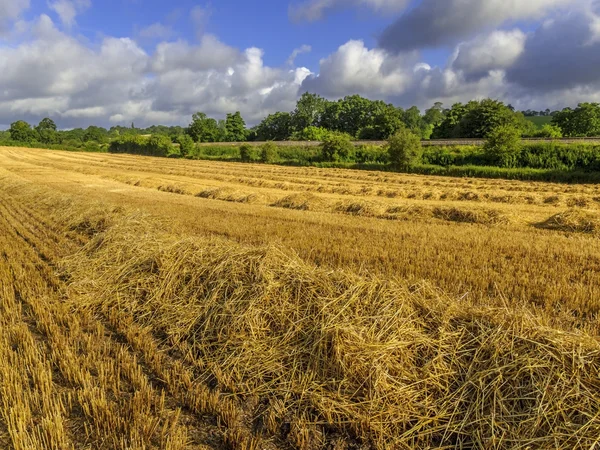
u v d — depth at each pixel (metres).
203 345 5.36
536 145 38.16
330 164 49.91
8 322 6.00
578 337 4.19
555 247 9.98
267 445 3.72
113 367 4.71
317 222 14.01
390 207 16.36
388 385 4.12
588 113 72.38
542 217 14.95
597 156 33.56
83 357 4.90
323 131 97.56
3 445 3.57
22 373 4.59
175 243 7.80
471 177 35.22
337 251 9.85
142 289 6.95
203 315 5.95
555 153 36.56
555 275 7.91
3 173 36.88
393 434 3.78
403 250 9.91
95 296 6.96
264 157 58.56
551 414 3.54
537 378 3.84
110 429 3.71
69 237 11.96
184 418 4.04
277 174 38.69
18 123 124.62
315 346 4.75
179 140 72.50
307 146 66.94
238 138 118.75
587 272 8.02
